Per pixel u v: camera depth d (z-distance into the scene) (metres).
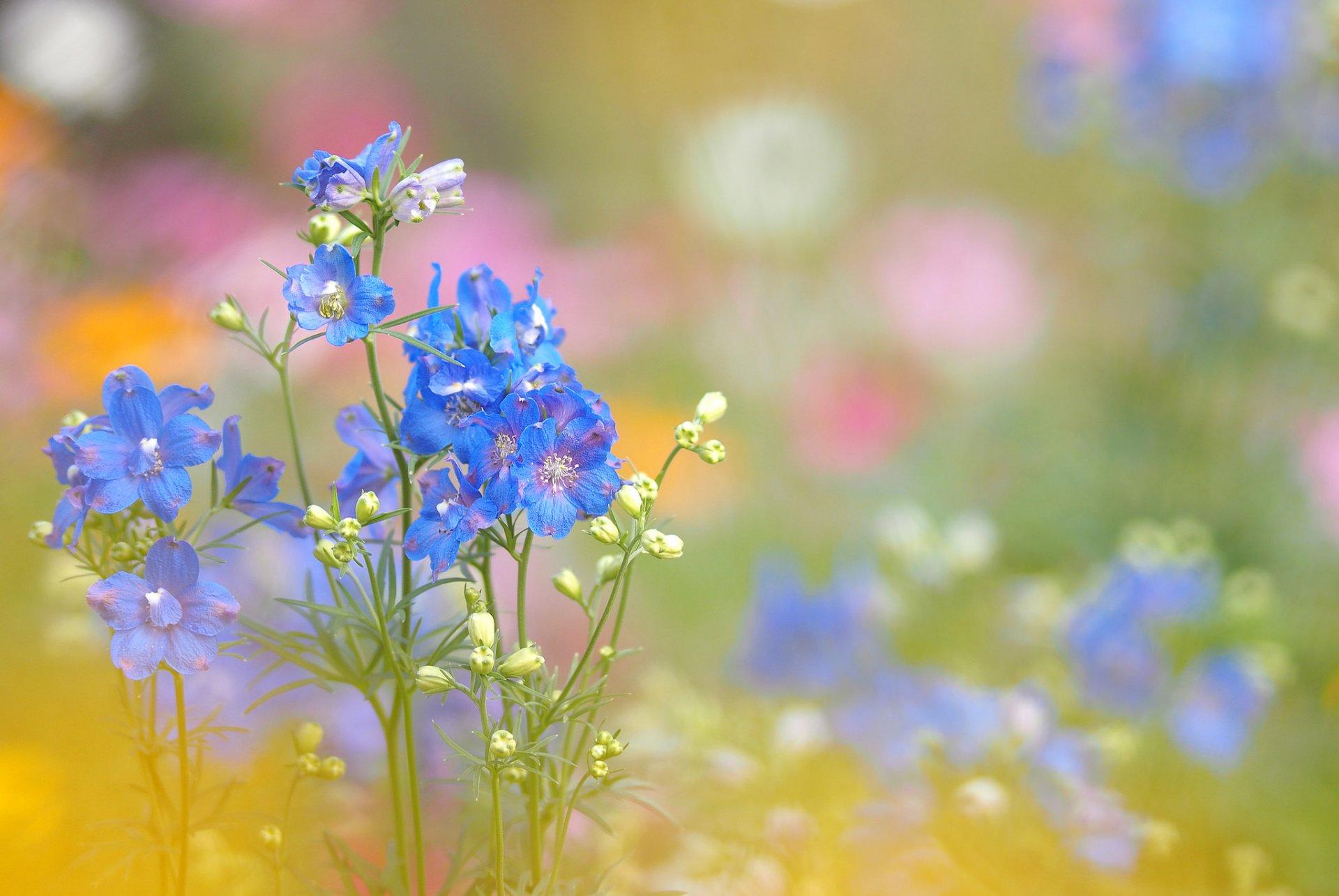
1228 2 2.60
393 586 1.41
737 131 3.55
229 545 1.40
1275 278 2.74
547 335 1.42
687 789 1.60
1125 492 2.62
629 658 2.10
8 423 2.17
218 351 2.67
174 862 1.42
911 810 1.56
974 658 1.86
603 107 4.44
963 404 3.08
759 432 3.03
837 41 4.05
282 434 2.62
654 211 3.94
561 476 1.38
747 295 3.29
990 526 2.59
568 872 1.48
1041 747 1.58
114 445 1.38
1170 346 2.87
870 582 1.78
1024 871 1.55
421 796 1.54
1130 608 1.73
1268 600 1.95
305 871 1.48
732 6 4.01
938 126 4.07
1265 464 2.61
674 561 2.56
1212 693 1.69
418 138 4.16
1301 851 1.67
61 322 2.39
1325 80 2.63
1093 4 2.73
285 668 1.57
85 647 1.56
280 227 3.17
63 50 2.72
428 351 1.39
